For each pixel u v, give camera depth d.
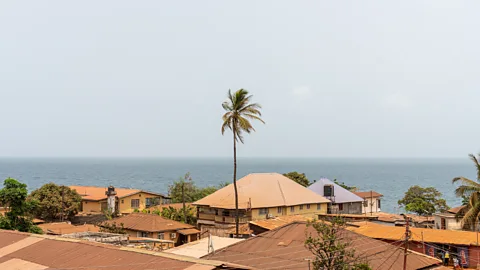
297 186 68.25
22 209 44.81
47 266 20.92
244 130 50.75
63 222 63.66
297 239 29.41
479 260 37.91
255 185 66.00
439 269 28.00
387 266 25.89
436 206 80.62
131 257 20.20
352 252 23.06
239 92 49.97
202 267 17.94
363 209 80.25
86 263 20.36
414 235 40.72
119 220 55.91
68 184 199.75
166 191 174.25
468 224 47.69
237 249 29.89
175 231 54.12
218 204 61.12
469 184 48.69
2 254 23.52
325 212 68.00
